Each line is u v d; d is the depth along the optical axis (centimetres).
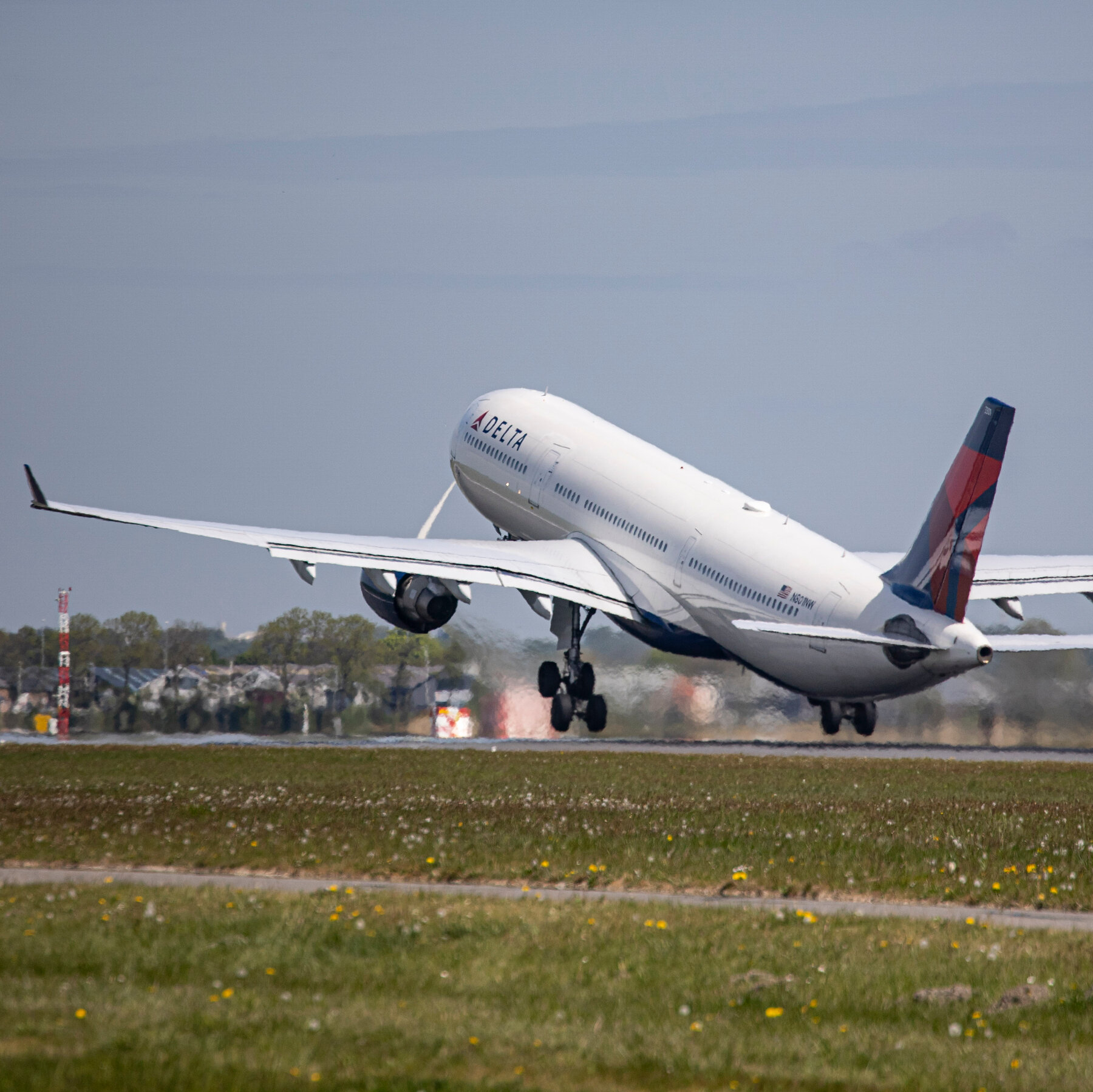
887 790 11375
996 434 12619
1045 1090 4262
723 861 7819
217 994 5041
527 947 5728
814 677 14412
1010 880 7369
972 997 5166
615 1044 4578
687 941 5856
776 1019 4922
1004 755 14825
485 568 16175
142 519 14825
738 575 15250
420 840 8312
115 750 15575
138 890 6819
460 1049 4475
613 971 5434
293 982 5244
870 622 13575
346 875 7538
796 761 13975
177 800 10500
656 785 11681
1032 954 5734
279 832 8769
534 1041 4578
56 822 9194
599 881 7356
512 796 10788
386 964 5481
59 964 5369
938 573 13175
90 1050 4375
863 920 6347
